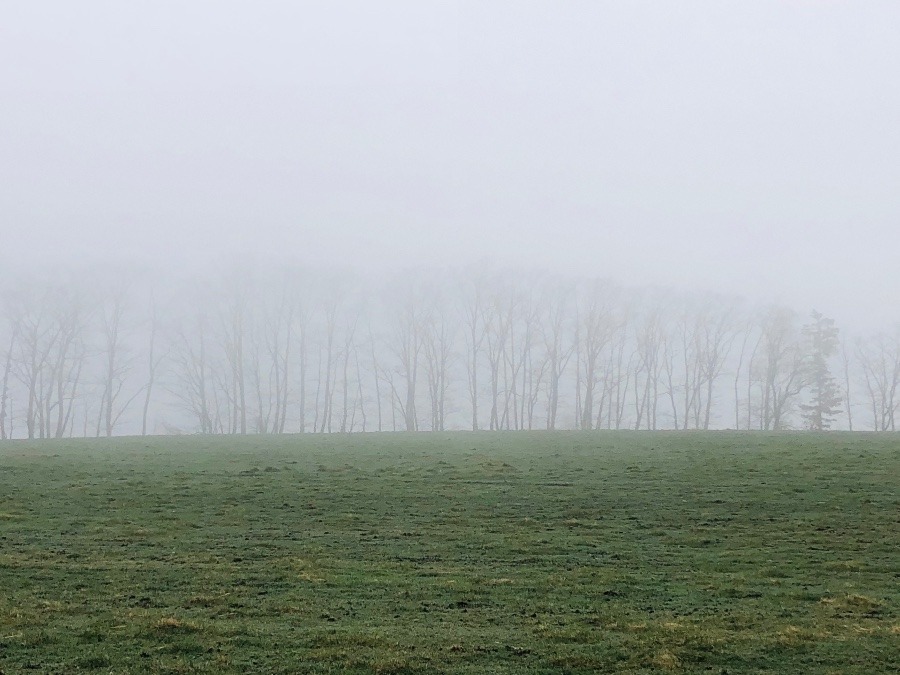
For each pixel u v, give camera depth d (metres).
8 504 34.56
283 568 25.50
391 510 34.22
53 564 25.70
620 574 24.98
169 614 21.00
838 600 22.12
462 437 64.81
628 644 18.92
